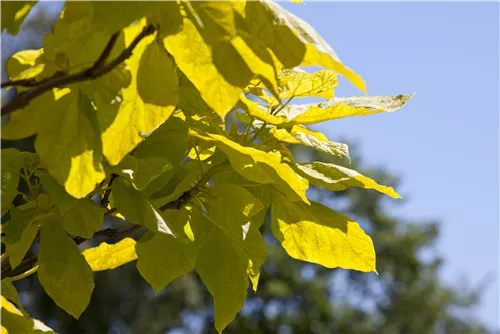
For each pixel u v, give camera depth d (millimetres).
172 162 2264
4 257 2330
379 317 25094
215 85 1931
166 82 2008
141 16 1880
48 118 2008
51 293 2203
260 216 2471
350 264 2445
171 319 17547
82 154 2008
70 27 1920
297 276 21953
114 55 1973
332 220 2426
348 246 2438
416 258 25578
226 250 2359
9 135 2037
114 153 2023
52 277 2201
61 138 2004
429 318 25281
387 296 25281
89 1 1898
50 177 2137
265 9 1948
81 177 2008
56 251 2201
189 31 1926
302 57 1936
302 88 2379
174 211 2355
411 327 25281
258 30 1942
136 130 2021
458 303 25625
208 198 2350
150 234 2330
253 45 1896
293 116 2439
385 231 25688
